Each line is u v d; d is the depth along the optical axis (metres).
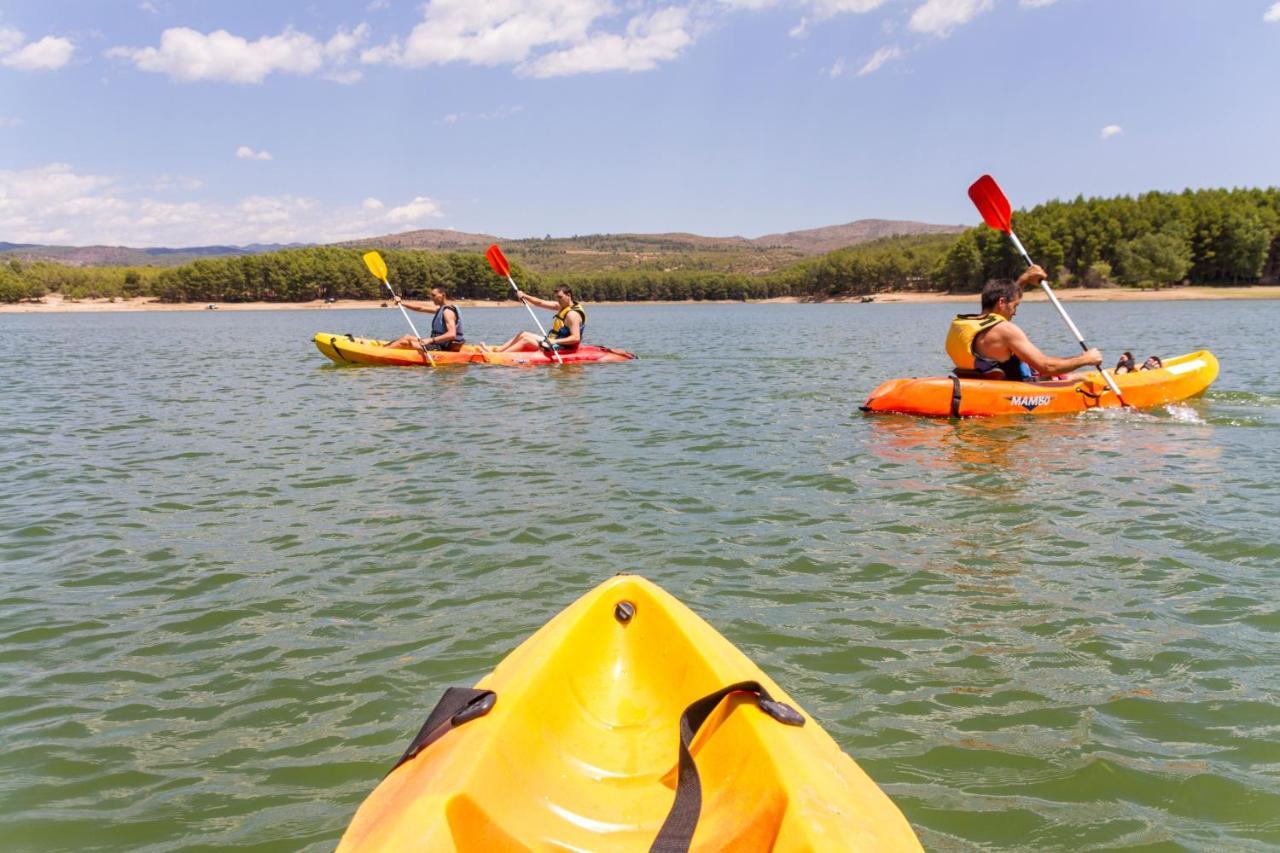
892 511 5.96
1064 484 6.52
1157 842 2.55
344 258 106.81
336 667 3.79
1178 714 3.26
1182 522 5.52
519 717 2.47
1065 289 85.56
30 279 103.00
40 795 2.89
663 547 5.30
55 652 3.99
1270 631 3.95
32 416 11.01
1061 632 4.00
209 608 4.47
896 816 2.01
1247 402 9.95
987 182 9.47
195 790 2.91
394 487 6.84
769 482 6.84
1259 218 84.06
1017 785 2.85
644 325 41.66
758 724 2.35
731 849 2.11
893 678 3.60
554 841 2.25
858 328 35.28
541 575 4.85
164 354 22.58
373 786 2.92
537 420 9.93
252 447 8.59
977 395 9.27
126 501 6.57
